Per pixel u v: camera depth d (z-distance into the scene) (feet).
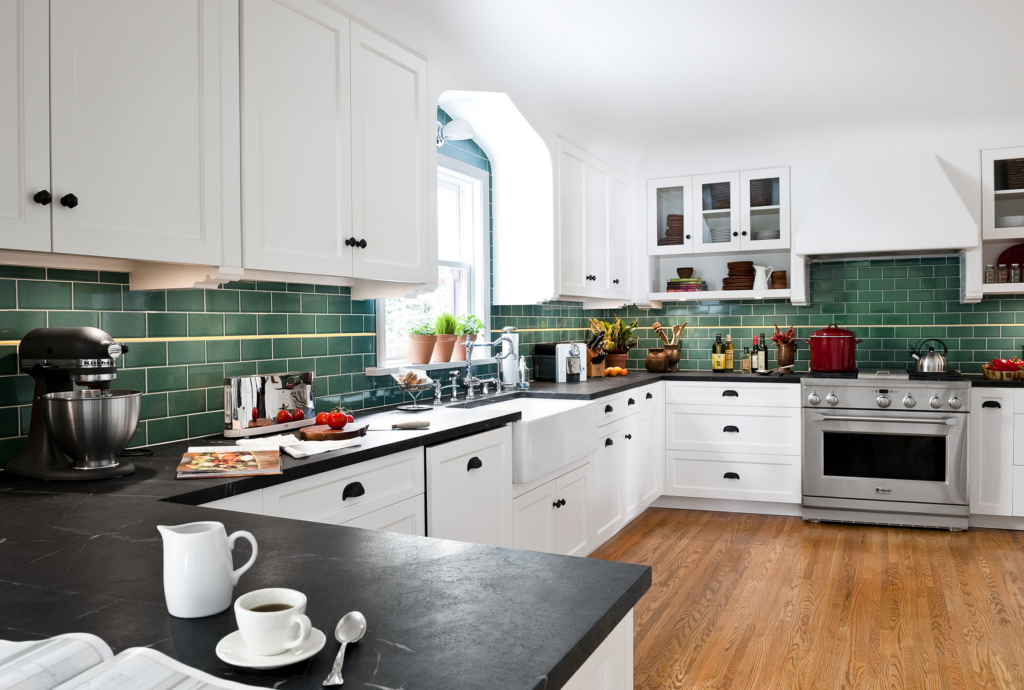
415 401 10.54
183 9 6.19
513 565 3.67
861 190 15.12
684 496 16.31
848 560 12.41
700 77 12.05
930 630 9.46
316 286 9.53
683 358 18.22
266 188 7.02
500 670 2.53
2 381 6.10
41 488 5.52
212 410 8.02
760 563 12.25
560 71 11.43
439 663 2.58
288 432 8.27
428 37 9.36
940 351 16.02
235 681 2.44
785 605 10.36
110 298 6.94
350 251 8.12
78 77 5.35
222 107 6.55
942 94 13.11
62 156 5.24
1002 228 14.58
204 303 7.92
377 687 2.40
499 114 12.44
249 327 8.50
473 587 3.34
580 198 14.39
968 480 14.07
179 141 6.16
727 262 17.67
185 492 5.38
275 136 7.13
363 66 8.34
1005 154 14.55
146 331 7.30
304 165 7.48
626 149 16.01
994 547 13.10
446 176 12.89
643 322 18.60
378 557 3.80
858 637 9.27
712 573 11.75
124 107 5.70
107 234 5.56
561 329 16.80
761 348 16.65
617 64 11.31
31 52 5.04
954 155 14.83
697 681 8.17
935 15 9.82
